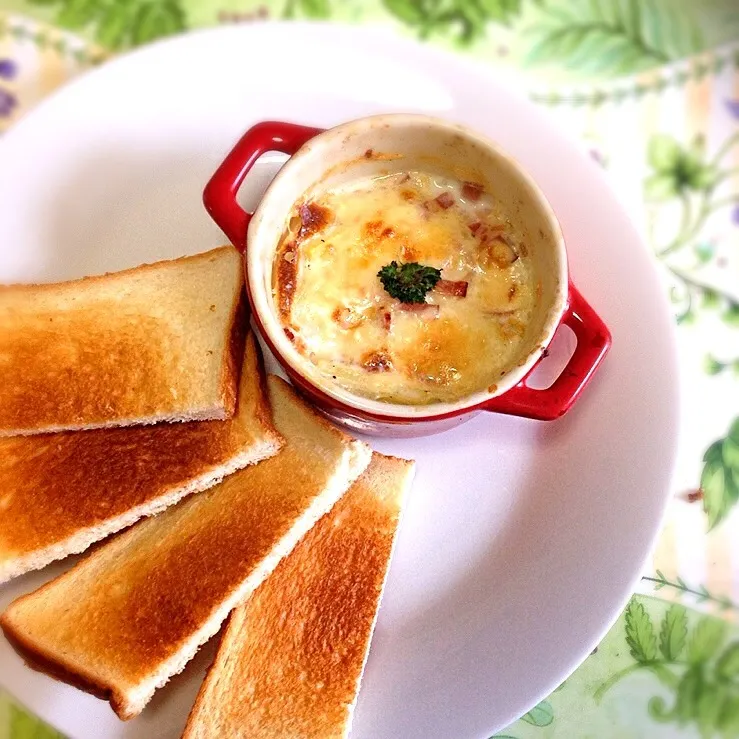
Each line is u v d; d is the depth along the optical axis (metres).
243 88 0.34
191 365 0.31
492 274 0.31
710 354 0.37
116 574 0.31
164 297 0.33
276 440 0.31
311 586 0.31
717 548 0.35
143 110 0.33
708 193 0.39
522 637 0.29
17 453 0.31
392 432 0.31
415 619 0.30
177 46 0.34
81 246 0.33
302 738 0.29
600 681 0.33
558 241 0.29
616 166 0.39
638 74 0.40
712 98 0.40
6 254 0.32
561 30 0.40
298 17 0.40
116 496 0.31
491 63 0.40
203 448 0.31
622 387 0.31
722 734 0.32
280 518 0.31
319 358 0.30
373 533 0.31
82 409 0.31
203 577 0.30
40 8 0.39
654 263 0.32
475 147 0.30
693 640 0.34
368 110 0.34
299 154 0.29
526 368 0.28
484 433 0.32
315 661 0.30
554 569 0.30
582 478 0.31
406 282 0.30
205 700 0.29
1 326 0.32
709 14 0.41
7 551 0.30
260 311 0.28
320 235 0.31
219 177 0.30
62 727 0.29
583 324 0.29
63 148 0.33
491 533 0.31
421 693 0.29
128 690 0.28
